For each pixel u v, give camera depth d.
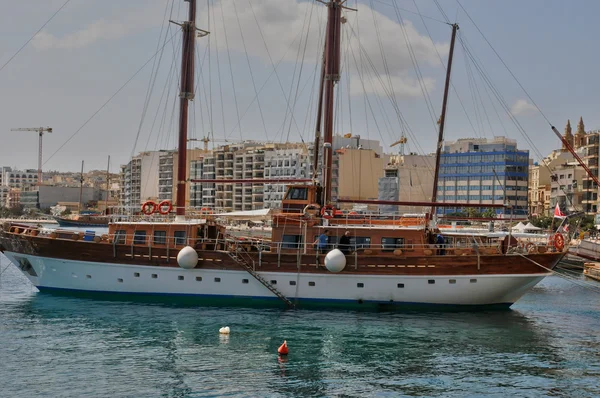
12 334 34.09
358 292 40.03
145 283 41.97
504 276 39.31
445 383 27.14
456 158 167.62
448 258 39.38
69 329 35.19
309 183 49.78
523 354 31.53
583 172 147.12
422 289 39.62
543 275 39.66
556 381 27.50
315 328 35.75
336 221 42.69
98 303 41.88
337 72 48.28
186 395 25.33
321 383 26.89
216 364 29.17
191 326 35.97
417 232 40.69
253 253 40.56
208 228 42.66
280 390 26.02
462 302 40.03
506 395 25.81
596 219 121.56
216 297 41.12
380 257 39.66
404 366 29.33
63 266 43.69
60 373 27.69
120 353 30.69
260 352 31.09
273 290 39.81
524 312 41.69
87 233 43.66
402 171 138.12
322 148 52.16
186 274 41.28
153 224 42.53
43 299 43.22
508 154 160.62
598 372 28.75
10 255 45.81
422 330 35.81
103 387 26.05
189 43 47.25
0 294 46.62
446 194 168.88
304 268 40.12
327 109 48.09
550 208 154.12
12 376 27.23
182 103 47.06
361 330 35.56
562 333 35.94
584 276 68.38
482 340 34.00
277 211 44.31
